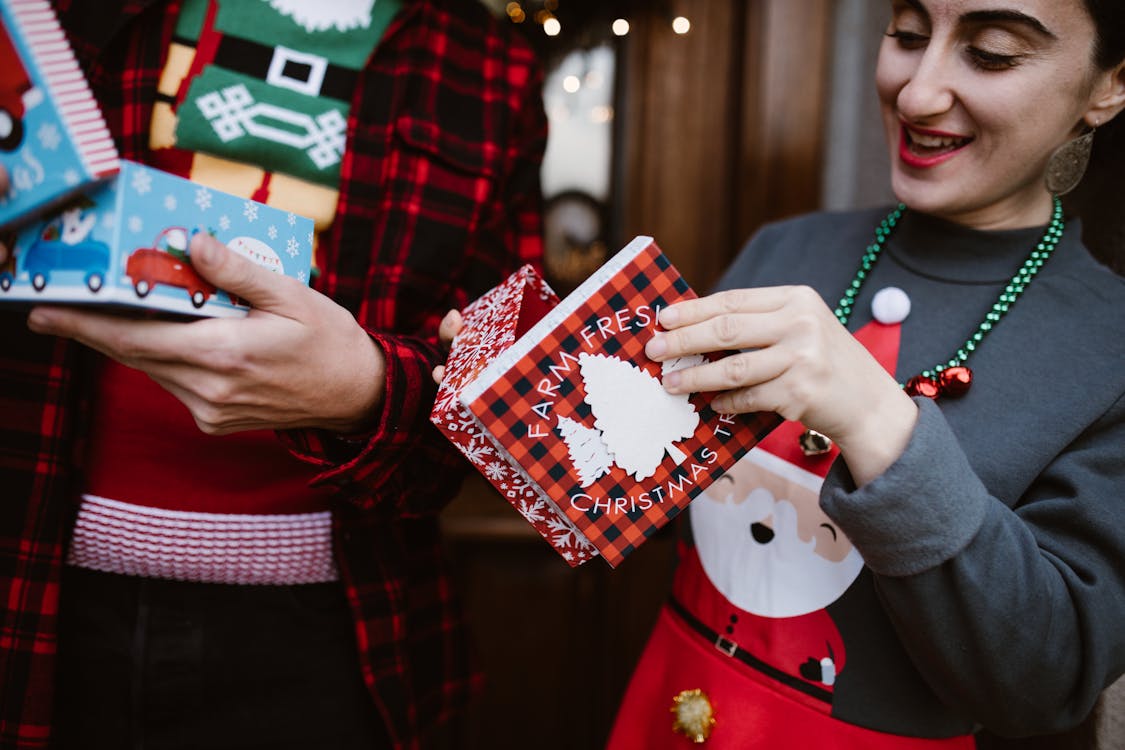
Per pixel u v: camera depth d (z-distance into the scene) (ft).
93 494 2.69
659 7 5.51
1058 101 2.24
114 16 2.70
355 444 2.56
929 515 1.98
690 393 2.06
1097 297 2.39
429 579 3.28
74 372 2.64
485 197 3.09
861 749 2.37
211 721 2.80
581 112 5.62
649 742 2.76
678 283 2.03
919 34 2.39
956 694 2.24
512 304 2.27
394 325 2.99
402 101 2.96
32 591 2.59
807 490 2.48
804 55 5.43
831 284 2.89
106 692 2.75
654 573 5.85
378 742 3.04
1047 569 2.12
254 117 2.75
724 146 5.63
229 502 2.71
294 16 2.82
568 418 2.03
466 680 3.39
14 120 1.75
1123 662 2.26
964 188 2.40
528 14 5.45
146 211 1.81
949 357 2.48
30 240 1.87
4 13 1.67
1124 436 2.25
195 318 2.00
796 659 2.44
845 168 5.41
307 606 2.89
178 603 2.74
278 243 2.21
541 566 5.90
